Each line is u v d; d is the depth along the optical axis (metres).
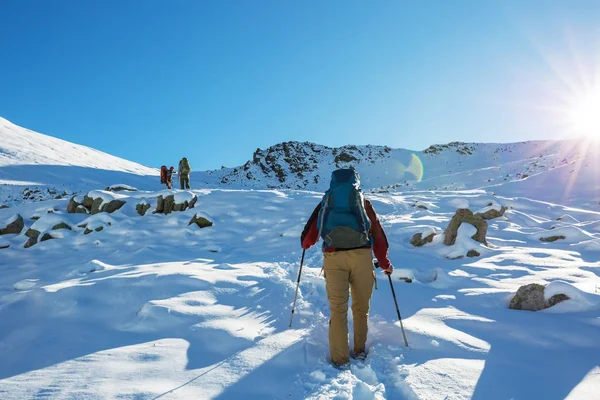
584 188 20.83
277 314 4.59
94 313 4.62
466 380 2.94
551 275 6.09
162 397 2.71
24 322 4.45
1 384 2.95
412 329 3.92
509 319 4.21
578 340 3.65
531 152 62.94
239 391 2.82
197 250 9.28
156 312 4.41
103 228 11.37
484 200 15.55
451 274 6.27
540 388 2.82
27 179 29.03
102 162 46.09
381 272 6.47
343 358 3.20
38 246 10.58
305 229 3.76
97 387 2.85
